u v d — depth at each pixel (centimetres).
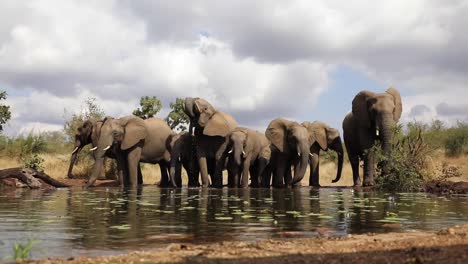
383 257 524
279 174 2503
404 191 2038
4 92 2847
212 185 2520
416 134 2431
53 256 596
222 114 2439
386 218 981
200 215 1014
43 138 2953
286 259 539
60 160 2838
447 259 488
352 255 550
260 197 1573
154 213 1045
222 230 809
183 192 1838
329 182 2962
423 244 616
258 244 650
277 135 2508
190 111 2420
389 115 2322
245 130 2467
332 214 1054
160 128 2555
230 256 563
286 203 1333
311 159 2700
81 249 639
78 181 2480
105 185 2455
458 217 1015
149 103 3344
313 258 542
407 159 2175
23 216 975
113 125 2348
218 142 2400
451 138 2859
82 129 2559
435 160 2605
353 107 2492
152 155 2512
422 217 1012
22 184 1989
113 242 689
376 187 2123
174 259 545
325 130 2739
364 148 2447
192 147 2492
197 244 682
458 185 1972
